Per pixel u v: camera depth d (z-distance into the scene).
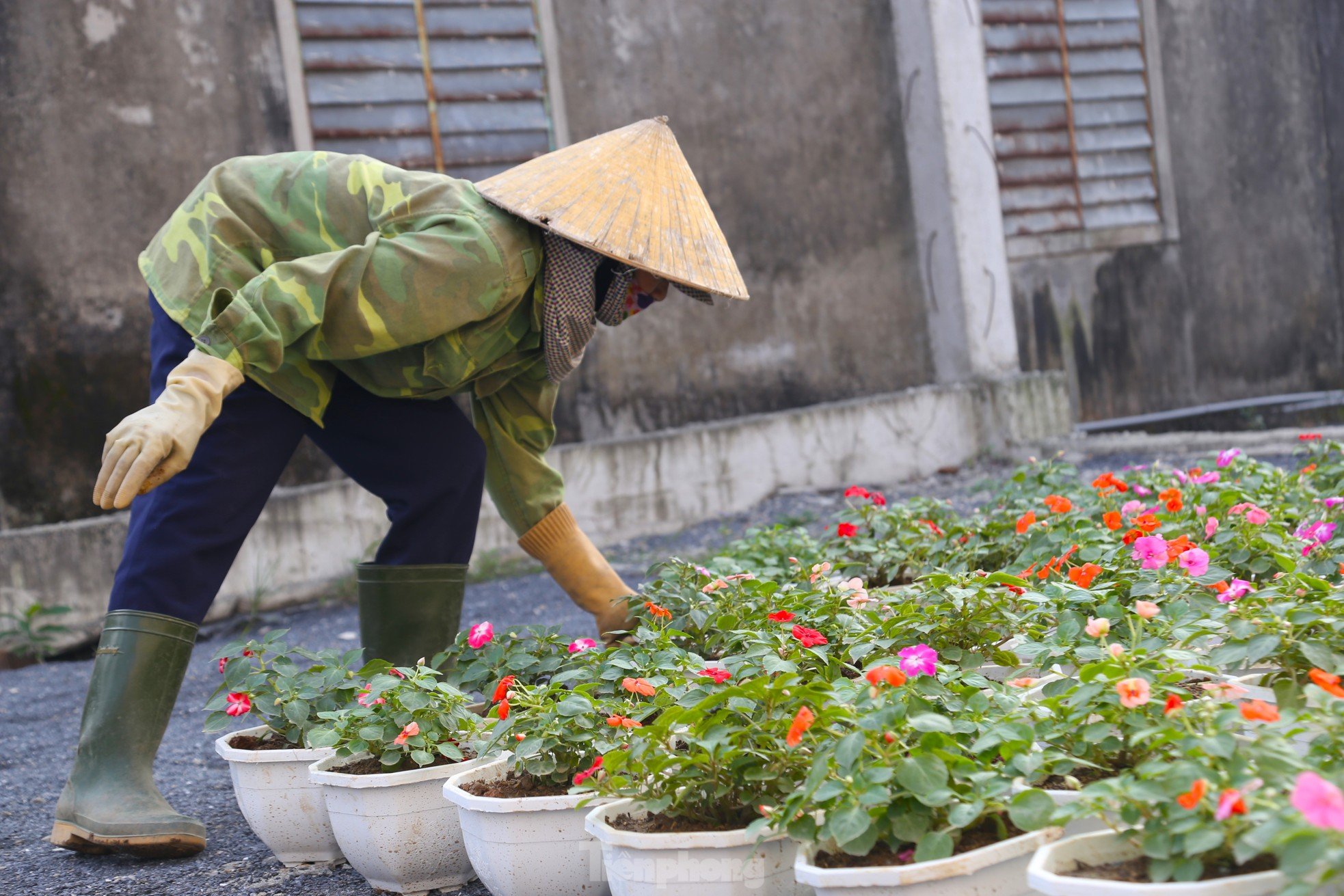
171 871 2.73
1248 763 1.70
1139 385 11.23
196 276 2.96
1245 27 11.90
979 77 10.16
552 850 2.19
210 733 4.21
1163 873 1.58
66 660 7.04
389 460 3.32
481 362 3.15
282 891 2.56
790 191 10.00
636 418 9.44
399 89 8.62
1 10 7.49
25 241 7.50
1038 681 2.60
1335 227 12.30
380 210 3.03
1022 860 1.73
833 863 1.84
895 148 10.34
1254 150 11.91
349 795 2.43
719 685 2.39
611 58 9.39
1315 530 3.32
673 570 3.79
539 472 3.66
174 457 2.54
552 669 2.97
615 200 3.03
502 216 2.98
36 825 3.27
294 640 6.51
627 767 2.09
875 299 10.27
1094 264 11.06
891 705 2.00
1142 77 11.26
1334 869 1.40
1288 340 12.01
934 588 3.10
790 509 8.80
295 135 8.29
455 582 3.44
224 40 8.10
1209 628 2.43
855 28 10.21
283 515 7.69
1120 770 2.05
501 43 8.97
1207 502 3.96
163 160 7.89
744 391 9.80
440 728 2.58
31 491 7.46
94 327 7.66
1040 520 4.38
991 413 10.04
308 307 2.74
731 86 9.80
